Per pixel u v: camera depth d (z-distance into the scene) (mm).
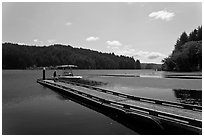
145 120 10797
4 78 53656
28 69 137750
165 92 25422
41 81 39500
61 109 15578
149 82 40250
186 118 9516
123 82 40938
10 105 17141
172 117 10125
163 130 10180
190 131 9133
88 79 50156
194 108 12250
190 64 82125
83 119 12867
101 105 14828
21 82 40844
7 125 11703
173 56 90500
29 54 146625
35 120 12719
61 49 176875
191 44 83562
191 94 23562
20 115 13859
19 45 168250
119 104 13898
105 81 43875
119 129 10961
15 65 132875
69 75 48062
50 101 19016
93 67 170250
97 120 12602
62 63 149750
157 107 13398
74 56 161875
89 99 16766
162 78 51312
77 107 16266
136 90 27516
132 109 12422
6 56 131125
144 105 14117
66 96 22031
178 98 20891
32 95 22844
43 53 159250
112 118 12977
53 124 11859
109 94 19906
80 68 158375
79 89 24234
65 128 11148
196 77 47375
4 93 24391
